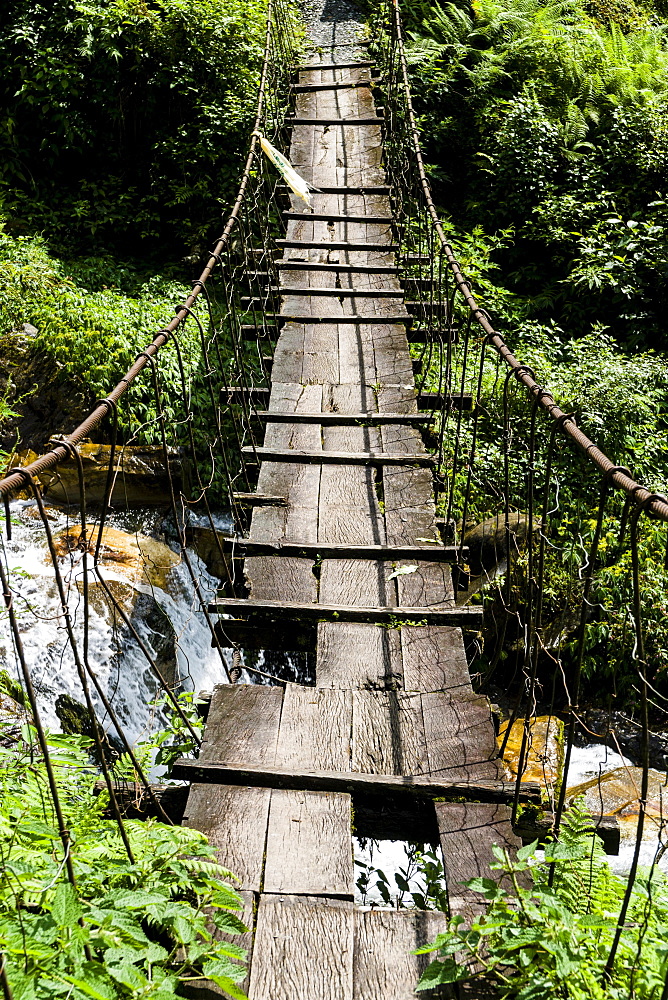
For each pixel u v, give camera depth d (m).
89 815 2.62
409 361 6.20
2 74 10.48
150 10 10.80
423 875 4.13
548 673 6.98
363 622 3.91
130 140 10.99
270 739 3.24
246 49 10.79
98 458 7.68
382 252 7.77
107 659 6.08
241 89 10.59
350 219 8.25
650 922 2.45
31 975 1.89
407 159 9.16
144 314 8.87
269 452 5.13
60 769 2.87
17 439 8.23
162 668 6.50
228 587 4.46
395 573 4.22
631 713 6.89
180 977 2.20
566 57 11.32
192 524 8.02
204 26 10.59
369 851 4.34
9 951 1.91
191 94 10.71
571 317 9.68
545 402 2.92
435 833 3.07
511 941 2.20
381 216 8.29
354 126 10.25
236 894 2.48
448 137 11.18
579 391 8.02
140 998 2.03
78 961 1.97
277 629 3.97
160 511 7.95
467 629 4.00
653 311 9.55
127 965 2.03
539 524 7.10
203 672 6.93
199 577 7.62
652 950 2.28
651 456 8.03
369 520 4.61
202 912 2.52
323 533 4.50
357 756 3.17
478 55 11.80
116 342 8.37
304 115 10.48
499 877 2.69
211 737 3.24
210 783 3.06
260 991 2.35
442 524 4.75
